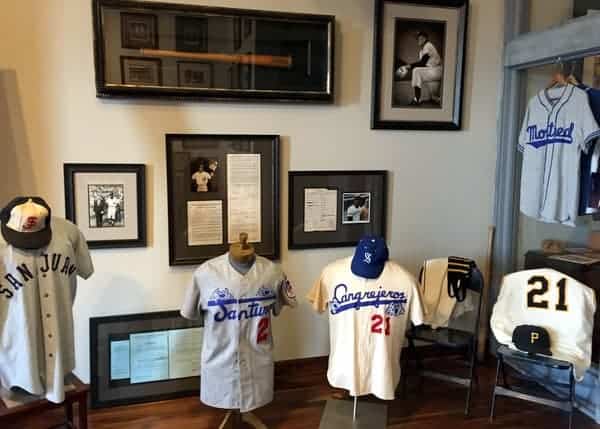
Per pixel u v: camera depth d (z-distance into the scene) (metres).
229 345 2.33
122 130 2.68
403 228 3.23
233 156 2.85
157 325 2.78
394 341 2.49
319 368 3.13
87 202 2.67
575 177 2.68
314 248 3.07
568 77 2.90
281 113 2.91
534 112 2.90
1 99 2.51
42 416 2.59
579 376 2.46
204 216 2.85
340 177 3.05
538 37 2.91
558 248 3.22
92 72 2.61
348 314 2.47
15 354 2.02
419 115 3.14
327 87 2.93
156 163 2.75
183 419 2.60
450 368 3.20
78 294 2.72
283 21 2.82
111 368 2.72
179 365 2.82
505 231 3.29
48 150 2.60
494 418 2.66
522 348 2.51
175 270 2.85
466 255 3.35
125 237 2.74
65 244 2.11
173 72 2.70
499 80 3.27
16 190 2.58
